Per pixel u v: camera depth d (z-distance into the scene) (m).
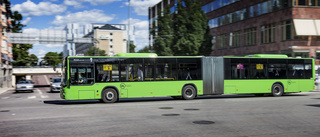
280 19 36.84
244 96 21.94
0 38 49.34
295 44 34.56
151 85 18.12
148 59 18.19
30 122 10.15
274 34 38.19
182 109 13.49
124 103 17.12
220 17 51.19
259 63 20.64
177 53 38.44
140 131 8.22
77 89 17.00
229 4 48.38
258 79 20.53
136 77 17.91
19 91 36.84
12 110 14.25
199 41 37.88
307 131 8.12
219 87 19.61
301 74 21.66
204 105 15.20
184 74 18.91
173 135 7.62
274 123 9.45
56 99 22.25
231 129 8.41
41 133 8.12
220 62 19.73
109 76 17.48
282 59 21.25
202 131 8.13
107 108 14.41
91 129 8.62
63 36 47.19
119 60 17.69
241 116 11.03
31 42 45.44
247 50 43.91
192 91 19.02
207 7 55.50
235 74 20.05
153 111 12.84
